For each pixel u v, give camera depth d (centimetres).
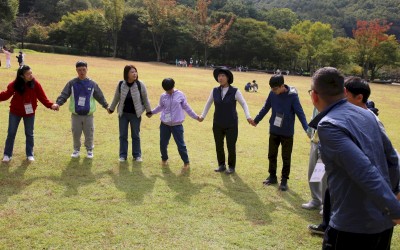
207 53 7462
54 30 7175
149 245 387
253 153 815
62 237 392
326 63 6956
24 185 531
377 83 6209
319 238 426
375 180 203
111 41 7538
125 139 678
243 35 7419
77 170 613
